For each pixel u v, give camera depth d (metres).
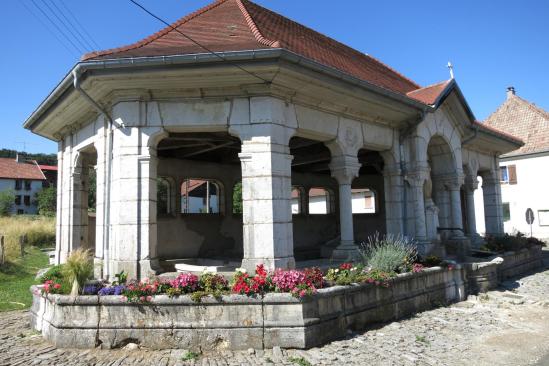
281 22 12.38
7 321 8.38
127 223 7.51
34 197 58.50
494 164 17.39
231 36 8.45
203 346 6.18
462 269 10.53
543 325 8.33
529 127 30.11
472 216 15.45
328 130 8.96
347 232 9.29
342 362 5.86
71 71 7.48
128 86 7.53
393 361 5.98
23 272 14.85
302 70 7.45
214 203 31.95
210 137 10.20
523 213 28.86
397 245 9.45
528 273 14.68
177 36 8.82
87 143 9.46
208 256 12.95
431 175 13.17
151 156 7.70
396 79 14.89
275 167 7.66
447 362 6.12
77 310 6.32
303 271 7.28
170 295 6.26
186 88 7.64
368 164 15.23
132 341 6.23
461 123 12.92
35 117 10.44
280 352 6.10
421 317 8.45
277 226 7.59
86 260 6.92
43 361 5.76
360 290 7.53
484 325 8.19
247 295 6.33
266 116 7.68
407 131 10.82
